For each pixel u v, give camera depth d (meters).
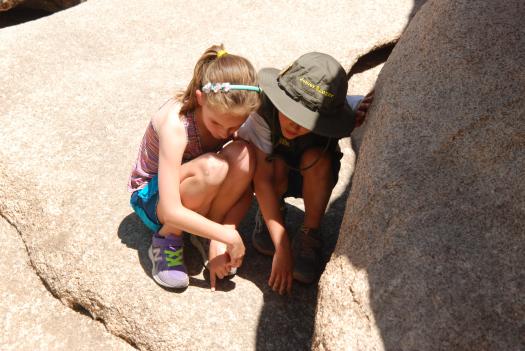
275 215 2.48
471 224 1.89
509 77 2.14
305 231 2.64
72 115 3.27
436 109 2.19
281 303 2.46
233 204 2.45
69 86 3.48
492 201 1.92
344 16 4.16
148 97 3.44
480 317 1.70
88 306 2.49
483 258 1.81
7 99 3.38
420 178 2.05
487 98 2.12
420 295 1.79
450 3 2.48
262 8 4.27
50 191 2.83
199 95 2.20
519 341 1.65
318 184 2.55
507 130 2.03
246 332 2.33
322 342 1.89
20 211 2.83
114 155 3.05
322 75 2.31
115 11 4.22
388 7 4.22
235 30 4.05
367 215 2.10
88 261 2.54
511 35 2.25
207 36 4.00
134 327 2.36
